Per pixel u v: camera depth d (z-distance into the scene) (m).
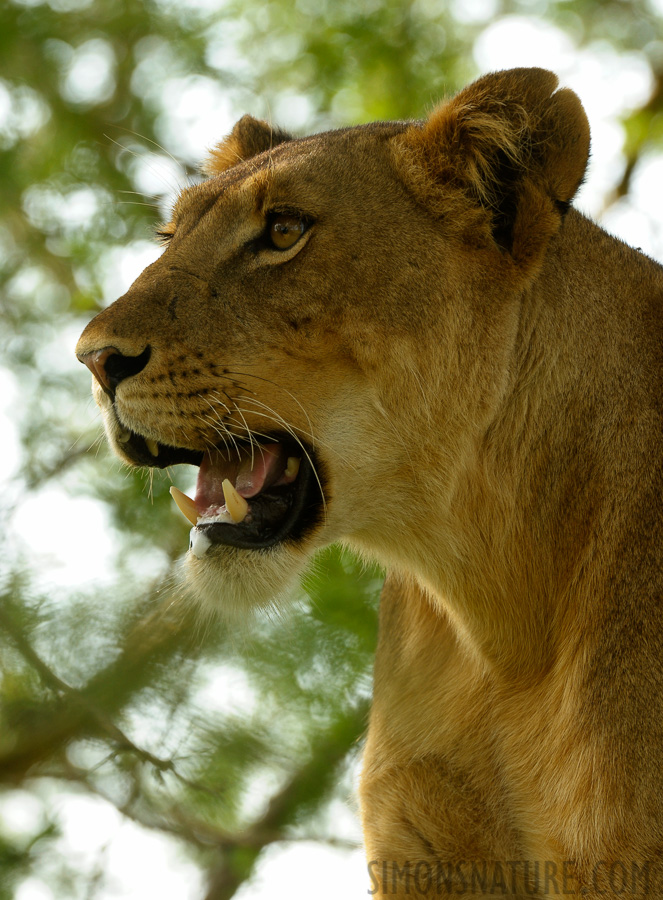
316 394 8.72
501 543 8.89
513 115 8.76
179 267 8.93
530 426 8.84
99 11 16.77
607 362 8.80
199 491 8.98
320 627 12.78
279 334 8.70
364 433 8.81
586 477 8.70
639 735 7.90
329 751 12.38
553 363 8.84
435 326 8.75
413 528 9.11
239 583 8.71
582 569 8.62
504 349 8.82
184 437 8.78
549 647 8.83
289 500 8.91
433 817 9.01
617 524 8.49
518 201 8.78
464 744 9.04
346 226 8.76
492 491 8.88
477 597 9.01
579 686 8.28
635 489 8.52
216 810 11.78
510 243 8.87
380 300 8.70
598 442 8.70
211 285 8.82
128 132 16.36
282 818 12.59
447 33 17.86
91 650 10.22
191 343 8.67
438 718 9.27
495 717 8.92
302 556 8.92
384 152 9.08
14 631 9.86
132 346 8.64
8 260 16.48
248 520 8.81
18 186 15.91
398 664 9.79
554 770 8.35
